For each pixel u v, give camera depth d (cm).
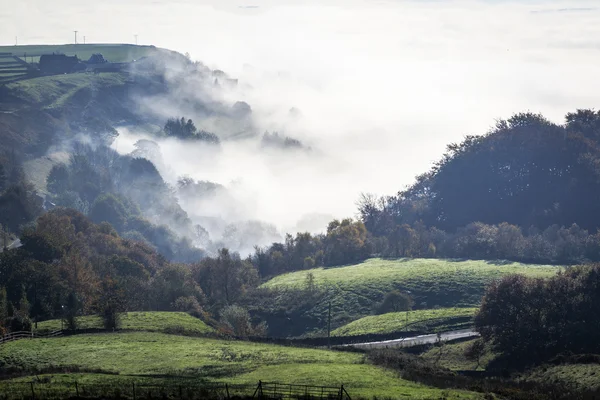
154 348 12662
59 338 13575
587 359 13400
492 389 10306
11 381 9638
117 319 15238
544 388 11100
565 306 15600
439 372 11412
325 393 9056
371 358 12175
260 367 11219
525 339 14825
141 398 8462
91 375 10219
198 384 9525
